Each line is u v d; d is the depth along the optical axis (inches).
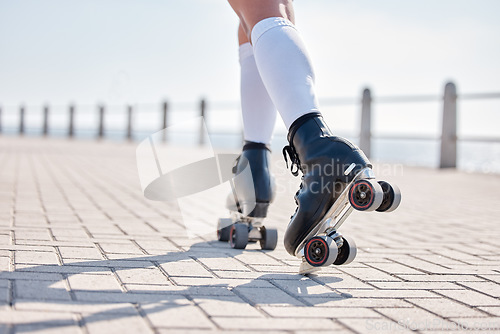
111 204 145.4
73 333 49.9
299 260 89.6
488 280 81.7
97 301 60.2
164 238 103.3
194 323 55.2
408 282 78.6
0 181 183.5
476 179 271.4
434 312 64.2
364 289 73.5
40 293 61.7
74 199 150.7
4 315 53.6
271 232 97.1
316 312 61.7
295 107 73.2
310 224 71.4
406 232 126.6
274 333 53.7
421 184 245.6
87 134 649.0
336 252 69.9
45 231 102.2
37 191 163.3
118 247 92.0
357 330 56.0
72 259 80.5
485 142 311.1
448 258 97.8
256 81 94.0
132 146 478.6
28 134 717.3
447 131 326.6
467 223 143.6
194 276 75.1
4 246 86.7
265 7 78.0
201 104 497.7
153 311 58.1
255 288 70.7
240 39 96.9
